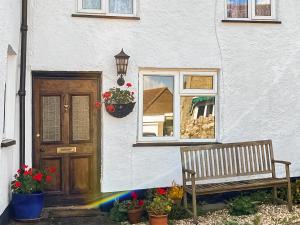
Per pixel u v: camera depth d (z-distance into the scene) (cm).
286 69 500
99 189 468
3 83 364
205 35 485
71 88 465
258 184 438
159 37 475
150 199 441
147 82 482
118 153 466
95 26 460
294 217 417
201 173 452
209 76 495
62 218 428
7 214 398
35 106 458
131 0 476
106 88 462
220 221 417
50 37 451
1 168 366
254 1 502
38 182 415
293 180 501
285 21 500
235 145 465
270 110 499
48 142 461
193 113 492
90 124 470
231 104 491
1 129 363
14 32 408
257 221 398
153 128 482
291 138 503
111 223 417
